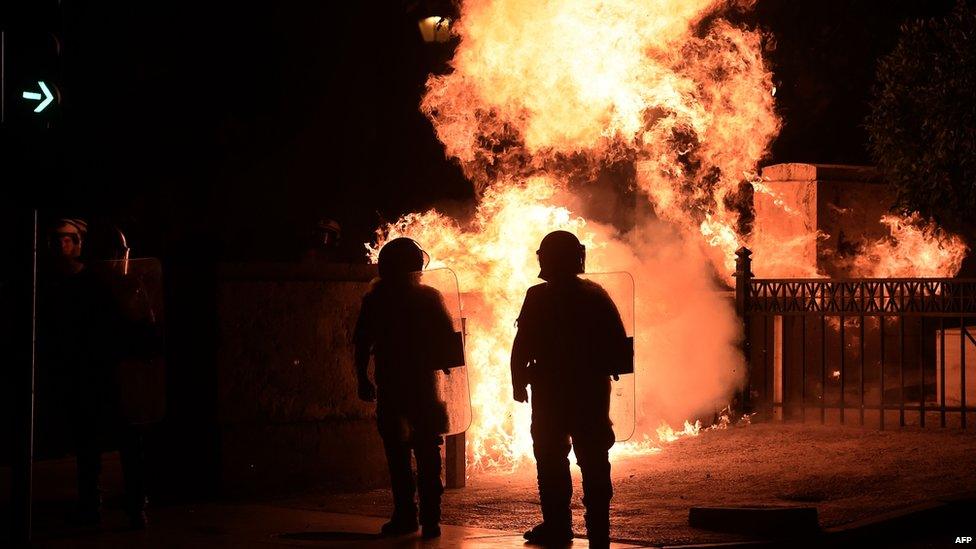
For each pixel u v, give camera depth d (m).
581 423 12.34
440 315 13.94
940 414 21.45
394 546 13.25
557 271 12.46
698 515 13.99
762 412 22.41
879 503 15.03
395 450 13.92
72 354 14.12
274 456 16.88
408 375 13.81
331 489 17.25
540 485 12.93
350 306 17.66
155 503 16.36
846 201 25.55
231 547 13.15
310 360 17.25
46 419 15.88
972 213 24.11
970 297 20.41
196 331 16.72
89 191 29.98
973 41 23.31
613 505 15.63
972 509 14.88
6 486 17.16
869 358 24.80
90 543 13.40
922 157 23.97
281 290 17.03
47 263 14.65
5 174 12.16
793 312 21.91
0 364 16.17
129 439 14.27
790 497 15.85
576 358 12.35
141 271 14.81
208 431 16.59
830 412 23.17
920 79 24.17
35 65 12.29
